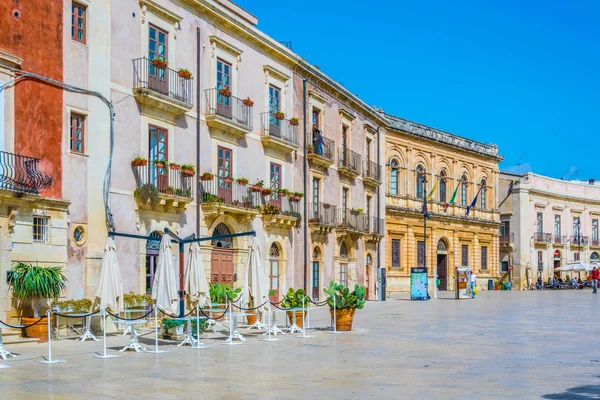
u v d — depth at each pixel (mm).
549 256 69750
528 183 67500
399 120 51094
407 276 51250
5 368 13242
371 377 12180
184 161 25203
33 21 19078
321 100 36594
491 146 62250
